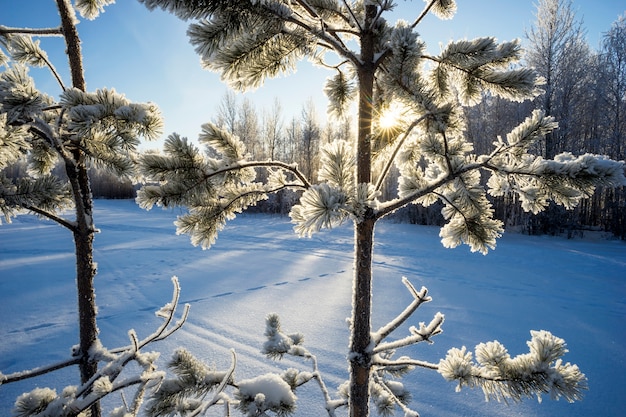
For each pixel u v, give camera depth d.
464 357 1.52
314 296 8.29
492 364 1.43
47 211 1.99
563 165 1.28
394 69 1.20
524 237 17.77
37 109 1.50
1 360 5.20
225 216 1.64
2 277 10.04
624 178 1.21
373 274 10.37
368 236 1.52
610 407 3.99
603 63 20.23
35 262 12.03
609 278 9.99
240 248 14.90
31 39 2.16
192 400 1.92
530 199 1.39
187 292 8.65
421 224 22.45
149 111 1.36
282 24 1.39
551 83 18.30
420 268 11.12
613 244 15.99
